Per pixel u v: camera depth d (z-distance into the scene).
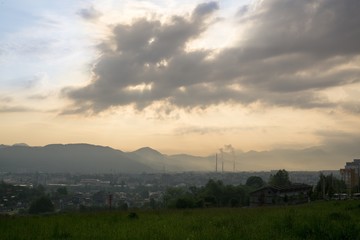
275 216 22.66
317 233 14.97
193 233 15.05
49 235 15.91
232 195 91.00
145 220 22.61
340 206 33.75
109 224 20.44
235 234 14.95
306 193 85.94
